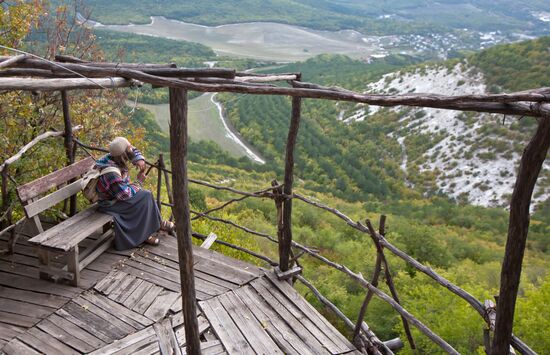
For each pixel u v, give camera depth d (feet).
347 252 43.98
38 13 27.68
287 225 13.64
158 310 12.26
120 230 14.69
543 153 6.13
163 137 180.04
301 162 223.30
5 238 15.70
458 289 8.91
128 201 14.64
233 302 12.85
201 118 272.51
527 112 6.05
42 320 11.74
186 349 10.35
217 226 29.58
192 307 9.77
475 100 6.30
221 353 10.93
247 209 66.23
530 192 6.45
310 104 312.50
